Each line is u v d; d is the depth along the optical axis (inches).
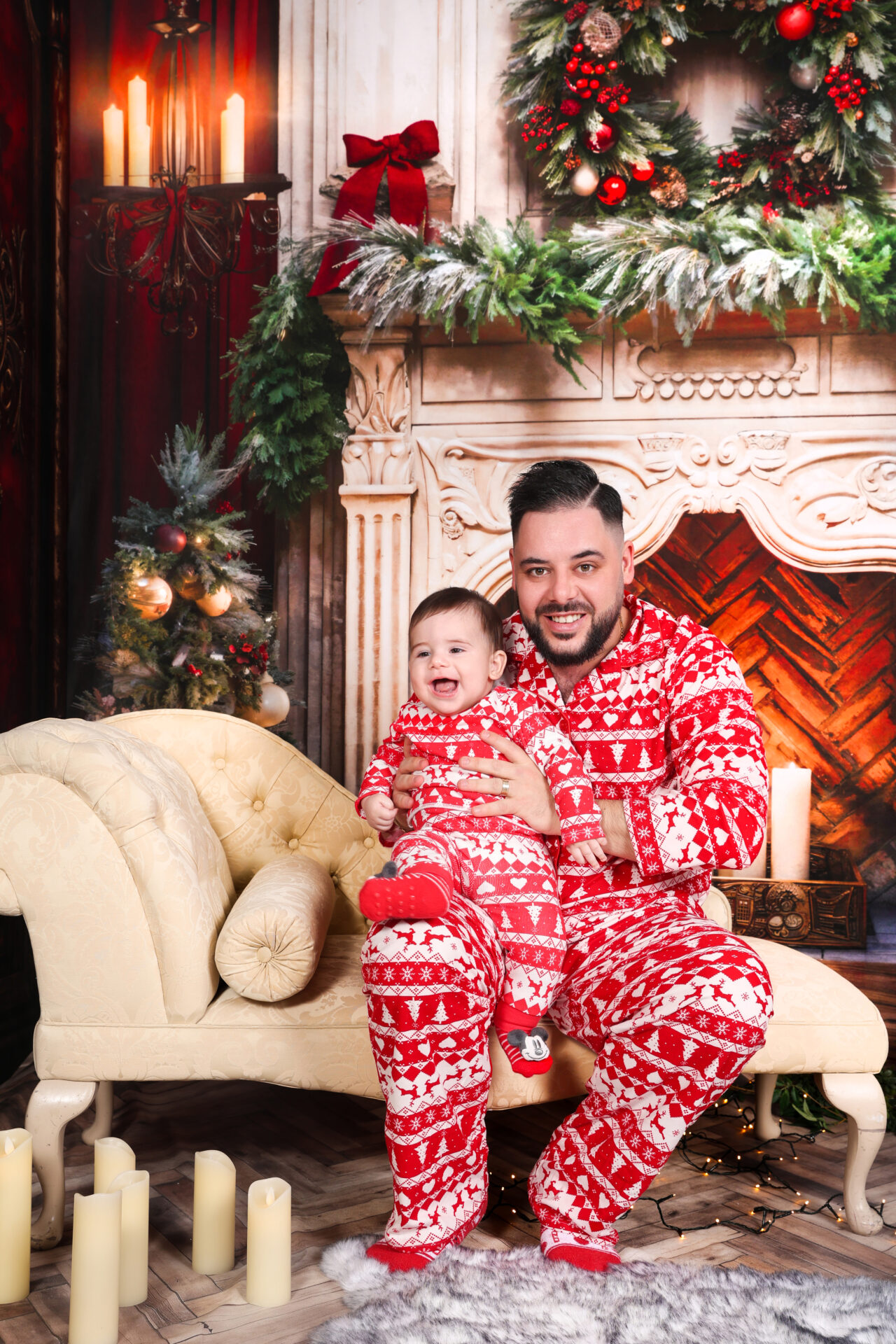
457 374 131.8
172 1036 79.6
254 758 103.7
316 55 138.3
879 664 149.6
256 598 135.4
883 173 129.6
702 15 130.5
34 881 79.1
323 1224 82.0
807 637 150.7
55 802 79.4
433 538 132.7
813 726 150.8
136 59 142.4
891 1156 98.0
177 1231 80.9
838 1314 67.1
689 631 82.6
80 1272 64.5
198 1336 66.3
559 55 125.5
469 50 134.7
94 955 79.4
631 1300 67.6
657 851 73.5
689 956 70.7
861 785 149.9
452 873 72.9
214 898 85.4
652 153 128.5
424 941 68.4
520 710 80.4
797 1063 81.9
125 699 128.7
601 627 81.0
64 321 143.9
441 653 80.7
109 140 130.0
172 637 127.9
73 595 146.7
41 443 139.7
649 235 118.3
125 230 132.5
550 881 76.4
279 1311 69.6
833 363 125.7
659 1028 68.7
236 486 145.3
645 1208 86.2
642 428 129.4
